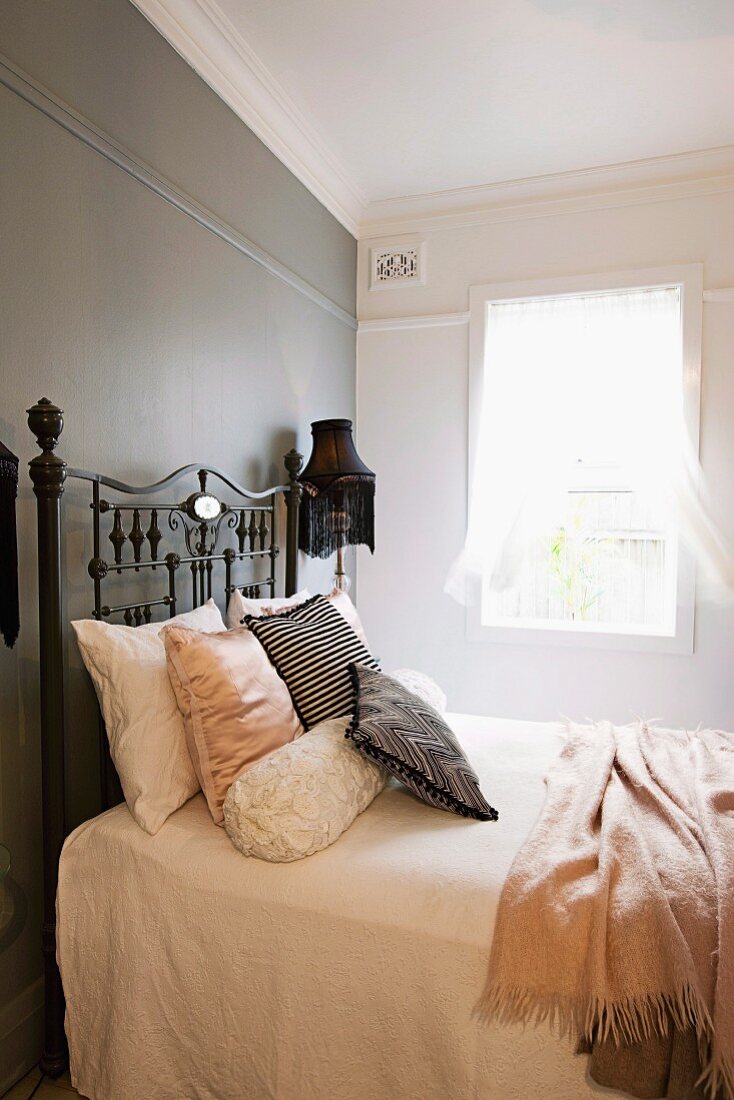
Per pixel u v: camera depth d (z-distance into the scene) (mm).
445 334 3604
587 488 3455
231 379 2580
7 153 1628
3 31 1608
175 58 2223
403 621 3721
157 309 2160
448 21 2260
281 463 2967
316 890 1424
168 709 1696
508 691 3559
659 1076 1181
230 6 2186
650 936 1242
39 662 1727
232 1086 1452
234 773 1643
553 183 3320
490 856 1504
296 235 3066
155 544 2049
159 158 2154
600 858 1419
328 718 1981
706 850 1468
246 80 2521
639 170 3193
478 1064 1272
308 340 3191
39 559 1577
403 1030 1334
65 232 1800
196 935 1480
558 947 1269
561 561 3523
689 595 3252
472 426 3545
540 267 3434
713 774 1864
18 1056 1654
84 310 1867
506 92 2654
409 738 1716
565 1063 1229
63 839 1633
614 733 2244
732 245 3152
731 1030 1135
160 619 2166
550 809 1699
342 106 2744
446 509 3635
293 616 2238
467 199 3471
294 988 1406
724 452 3201
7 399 1637
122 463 2020
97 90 1900
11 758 1654
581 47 2396
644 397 3309
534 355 3469
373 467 3744
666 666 3316
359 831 1622
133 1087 1490
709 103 2730
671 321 3270
